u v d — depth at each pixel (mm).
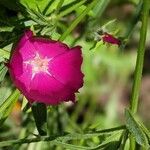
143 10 326
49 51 344
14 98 321
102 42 362
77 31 440
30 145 423
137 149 386
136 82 318
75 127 465
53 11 357
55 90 336
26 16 342
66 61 336
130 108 318
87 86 532
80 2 357
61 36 330
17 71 312
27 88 318
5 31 342
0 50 324
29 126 444
